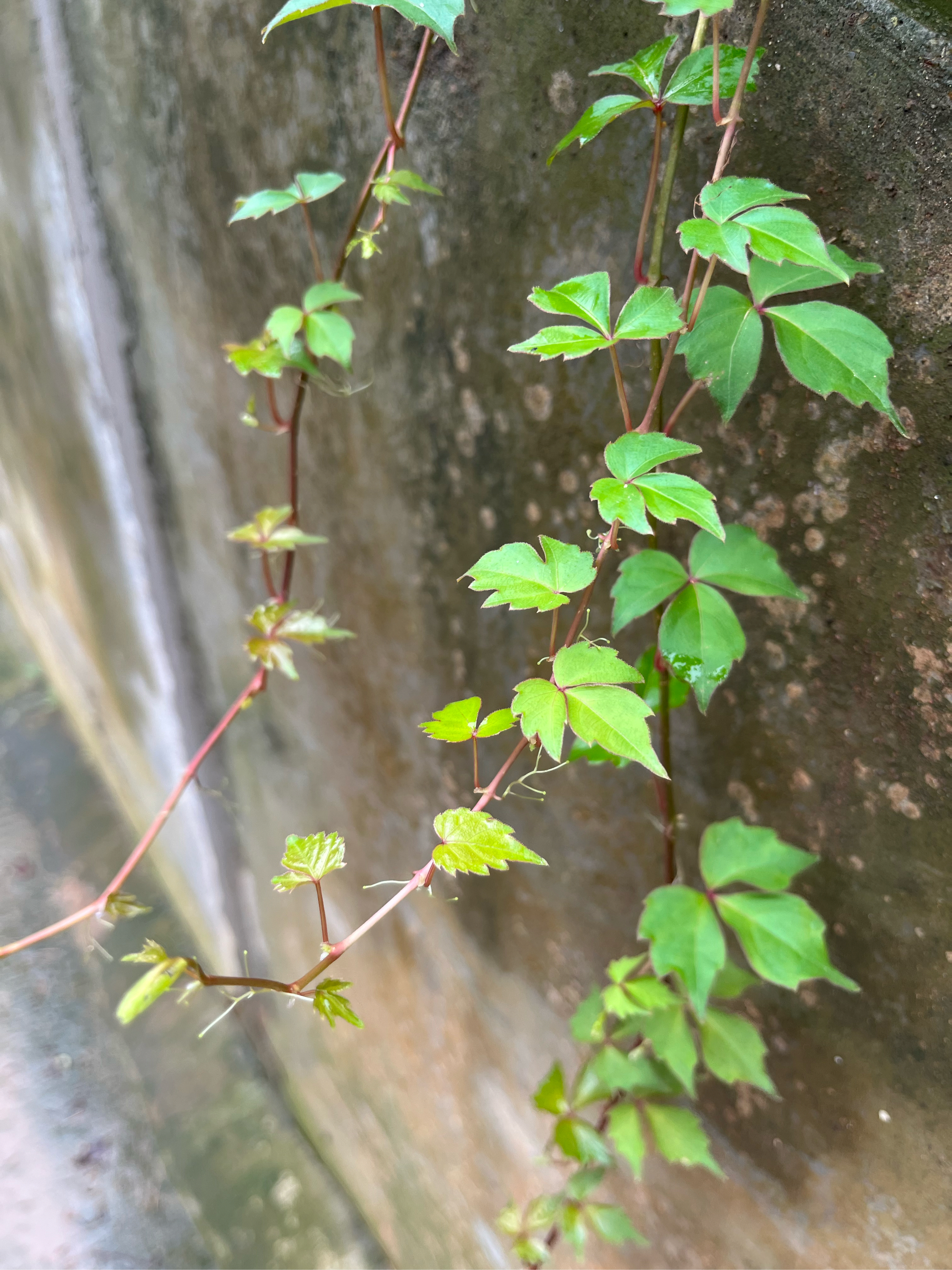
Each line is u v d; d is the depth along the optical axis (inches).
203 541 23.3
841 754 10.3
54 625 44.9
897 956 10.4
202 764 29.7
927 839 9.7
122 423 24.0
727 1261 15.2
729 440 10.2
